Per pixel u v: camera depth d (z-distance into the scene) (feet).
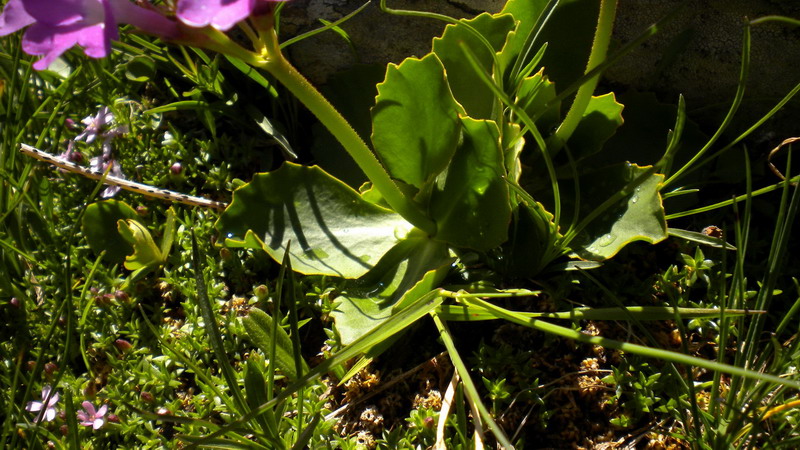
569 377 0.77
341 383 0.76
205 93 0.99
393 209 0.83
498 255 0.85
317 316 0.85
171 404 0.79
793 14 0.88
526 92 0.83
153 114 1.00
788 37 0.89
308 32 0.92
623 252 0.85
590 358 0.78
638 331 0.80
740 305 0.71
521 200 0.81
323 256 0.81
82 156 0.97
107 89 1.01
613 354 0.79
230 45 0.64
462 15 0.94
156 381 0.81
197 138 0.99
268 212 0.82
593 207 0.82
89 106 1.03
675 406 0.74
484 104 0.85
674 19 0.90
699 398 0.75
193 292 0.86
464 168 0.78
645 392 0.74
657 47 0.92
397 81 0.75
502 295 0.74
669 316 0.69
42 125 1.01
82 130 1.01
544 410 0.75
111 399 0.80
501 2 0.93
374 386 0.79
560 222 0.83
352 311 0.79
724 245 0.70
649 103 0.91
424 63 0.74
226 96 0.96
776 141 0.92
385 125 0.78
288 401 0.78
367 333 0.70
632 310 0.70
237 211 0.81
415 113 0.77
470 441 0.72
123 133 0.98
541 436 0.76
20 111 0.92
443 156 0.78
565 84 0.89
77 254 0.91
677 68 0.92
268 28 0.64
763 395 0.67
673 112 0.90
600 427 0.75
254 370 0.71
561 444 0.75
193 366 0.74
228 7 0.52
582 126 0.84
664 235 0.73
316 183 0.83
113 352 0.86
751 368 0.69
